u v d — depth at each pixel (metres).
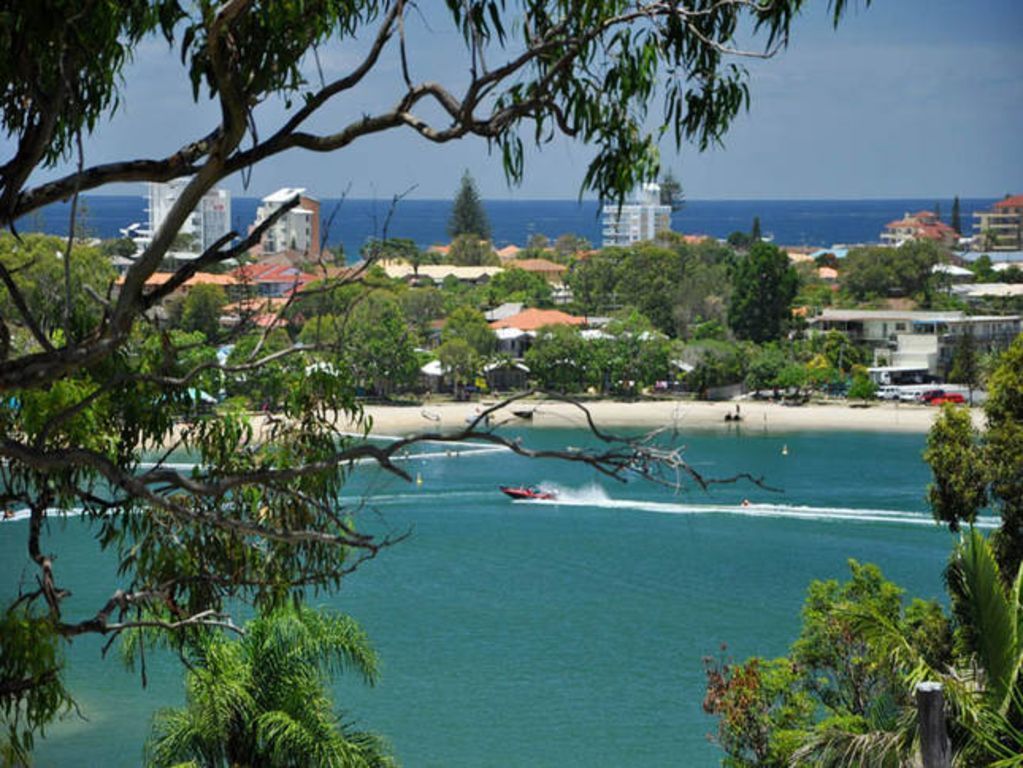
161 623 29.67
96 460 26.59
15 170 26.70
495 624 164.25
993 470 80.50
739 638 158.88
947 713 45.16
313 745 65.19
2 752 27.69
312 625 68.56
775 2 30.14
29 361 25.23
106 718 124.00
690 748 118.31
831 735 48.44
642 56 29.83
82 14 25.66
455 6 28.69
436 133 28.61
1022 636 47.34
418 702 131.50
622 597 180.25
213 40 26.59
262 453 34.53
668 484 26.19
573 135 30.19
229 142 27.58
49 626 27.45
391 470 26.62
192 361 34.53
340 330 30.23
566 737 121.00
